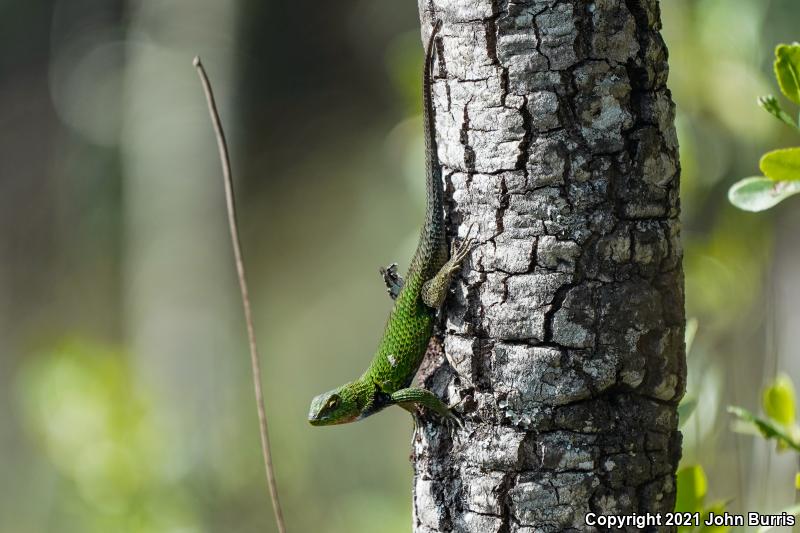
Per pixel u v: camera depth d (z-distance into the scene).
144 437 14.59
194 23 24.83
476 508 5.22
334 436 21.27
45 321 27.80
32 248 28.75
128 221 25.56
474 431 5.25
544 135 5.01
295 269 25.94
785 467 8.95
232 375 23.64
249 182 25.50
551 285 5.02
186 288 24.23
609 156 5.03
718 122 11.73
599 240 5.02
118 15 27.75
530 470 5.09
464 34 5.15
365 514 17.45
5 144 28.86
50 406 14.48
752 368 10.97
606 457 5.09
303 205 25.98
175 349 23.86
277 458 19.55
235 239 6.12
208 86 6.13
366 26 24.97
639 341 5.08
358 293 25.14
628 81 5.06
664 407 5.24
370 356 24.42
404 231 23.69
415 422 5.70
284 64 25.42
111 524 14.21
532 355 5.06
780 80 5.70
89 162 27.56
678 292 5.28
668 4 11.61
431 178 5.55
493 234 5.15
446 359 5.53
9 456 21.92
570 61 4.98
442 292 5.41
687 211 11.80
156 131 24.78
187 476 17.00
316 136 25.80
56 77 28.59
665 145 5.18
